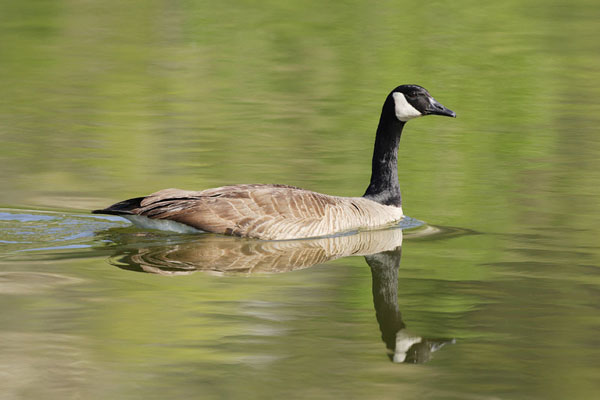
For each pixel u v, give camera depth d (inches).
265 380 390.9
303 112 1062.4
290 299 493.4
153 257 557.0
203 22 1665.8
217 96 1143.6
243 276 530.6
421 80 1254.9
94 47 1445.6
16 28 1576.0
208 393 377.4
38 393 375.6
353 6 1834.4
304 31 1599.4
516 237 631.2
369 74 1289.4
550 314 475.2
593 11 1798.7
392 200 685.9
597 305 488.1
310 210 612.7
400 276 540.4
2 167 804.0
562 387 386.9
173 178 779.4
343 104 1108.5
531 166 846.5
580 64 1350.9
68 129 961.5
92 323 448.1
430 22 1689.2
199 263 550.3
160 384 385.4
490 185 782.5
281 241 596.4
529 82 1241.4
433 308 484.1
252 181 774.5
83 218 647.8
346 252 592.4
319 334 444.5
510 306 486.9
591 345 433.4
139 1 1861.5
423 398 374.6
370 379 394.0
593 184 781.9
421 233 643.5
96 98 1119.0
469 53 1429.6
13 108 1056.8
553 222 670.5
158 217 591.2
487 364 411.2
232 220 594.2
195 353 418.3
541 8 1829.5
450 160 872.9
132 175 786.2
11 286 498.3
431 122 1045.2
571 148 916.0
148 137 933.2
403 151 909.2
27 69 1282.0
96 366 399.9
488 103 1128.2
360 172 813.9
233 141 921.5
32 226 622.8
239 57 1392.7
